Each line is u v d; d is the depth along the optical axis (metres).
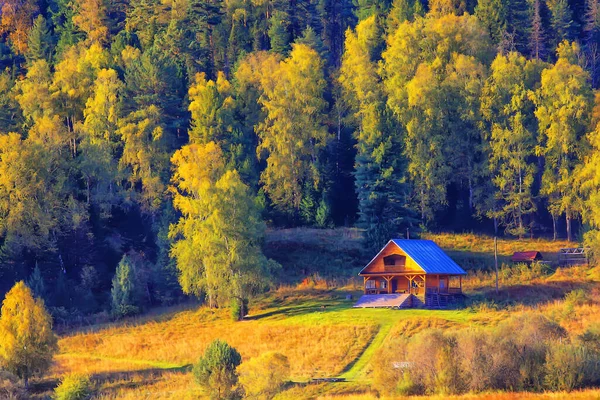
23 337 181.88
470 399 139.62
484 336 159.00
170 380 174.62
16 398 168.12
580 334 172.50
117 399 161.75
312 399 152.12
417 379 154.12
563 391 145.75
